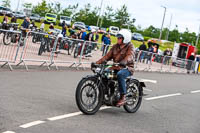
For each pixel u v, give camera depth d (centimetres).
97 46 1583
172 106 892
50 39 1280
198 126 694
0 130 477
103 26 7800
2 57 1098
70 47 1406
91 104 651
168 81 1575
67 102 738
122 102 675
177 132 618
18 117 558
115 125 602
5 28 2059
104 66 663
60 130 518
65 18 6084
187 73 2455
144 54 1948
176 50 3831
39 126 523
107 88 661
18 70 1118
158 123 670
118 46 681
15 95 729
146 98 967
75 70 1403
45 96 769
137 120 670
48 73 1175
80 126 559
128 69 673
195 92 1291
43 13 7306
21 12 5834
